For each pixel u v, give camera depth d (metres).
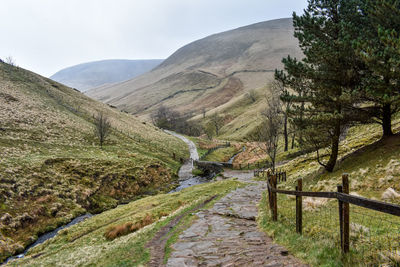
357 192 13.13
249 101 183.75
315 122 19.58
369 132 28.36
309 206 11.71
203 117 179.12
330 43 18.66
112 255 9.95
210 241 8.95
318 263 5.17
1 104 59.34
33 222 25.00
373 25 16.41
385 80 15.02
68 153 46.16
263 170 42.31
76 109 86.12
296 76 20.41
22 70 99.88
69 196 31.98
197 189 31.00
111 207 34.44
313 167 26.77
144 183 45.59
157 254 8.40
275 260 5.89
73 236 21.33
